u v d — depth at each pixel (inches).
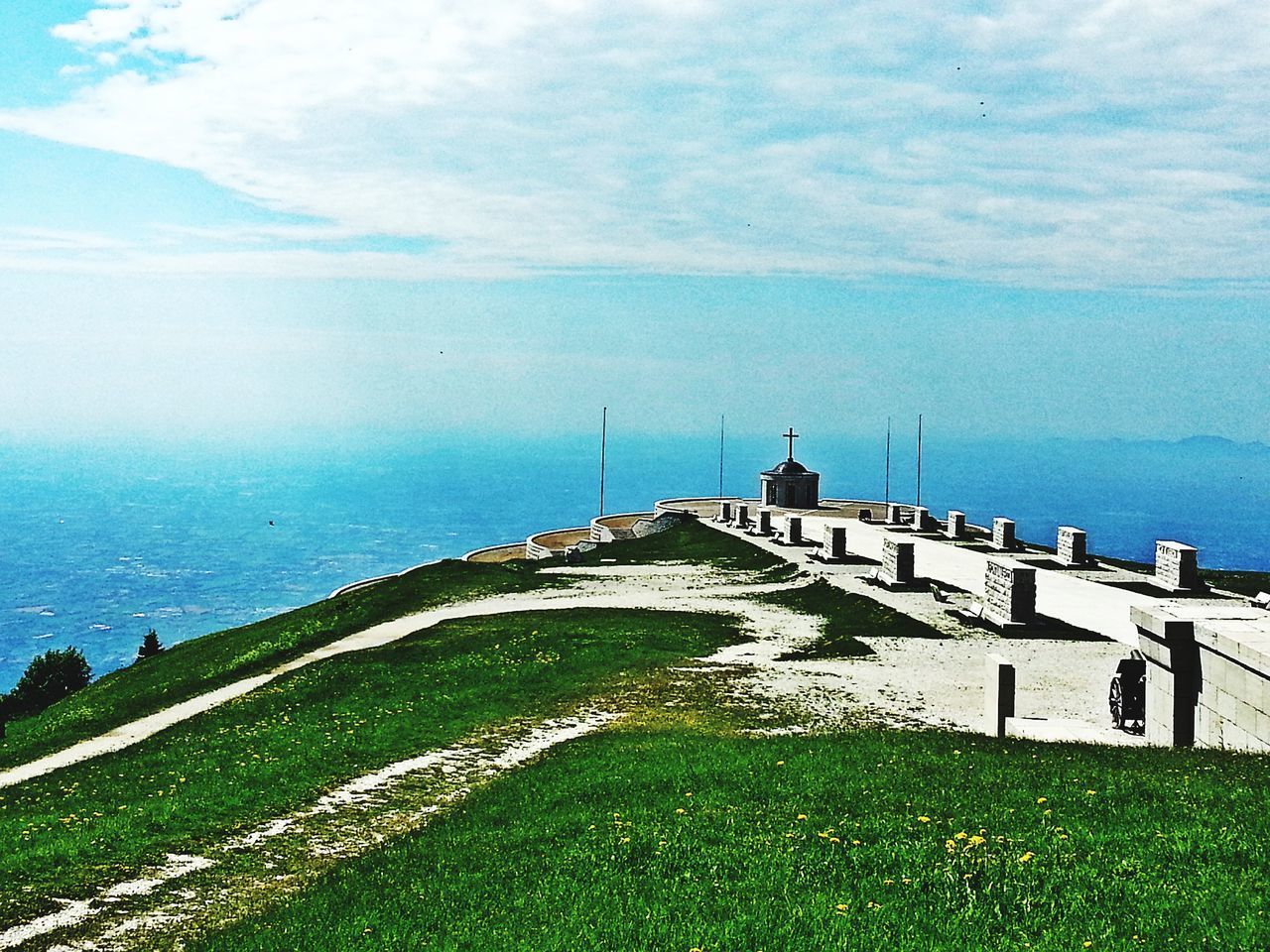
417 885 677.9
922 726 1191.6
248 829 912.3
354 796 1008.2
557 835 746.8
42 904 742.5
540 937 539.5
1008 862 563.8
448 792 1015.0
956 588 2210.9
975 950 464.8
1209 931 458.6
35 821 991.0
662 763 956.0
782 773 861.8
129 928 699.4
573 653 1702.8
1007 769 808.9
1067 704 1257.4
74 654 2920.8
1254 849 548.4
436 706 1406.3
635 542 3745.1
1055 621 1806.1
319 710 1460.4
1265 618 925.8
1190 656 919.7
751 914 530.6
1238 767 734.5
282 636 2314.2
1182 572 2108.8
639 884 607.2
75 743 1581.0
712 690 1401.3
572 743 1157.7
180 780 1115.9
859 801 735.7
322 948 577.0
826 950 477.7
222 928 684.7
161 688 1993.1
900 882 558.9
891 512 3759.8
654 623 1972.2
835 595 2174.0
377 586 2967.5
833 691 1376.7
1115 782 714.2
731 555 3080.7
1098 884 523.8
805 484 4352.9
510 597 2522.1
